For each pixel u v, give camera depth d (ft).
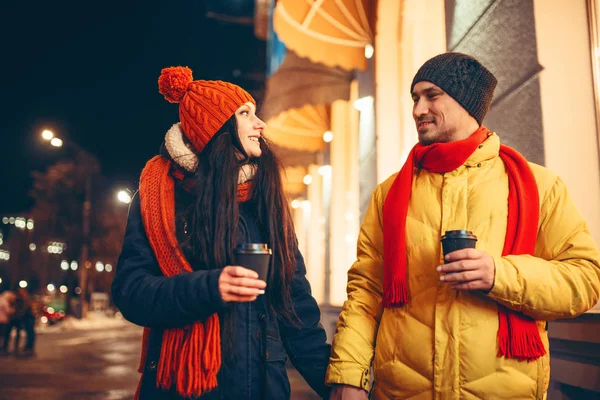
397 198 6.36
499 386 5.43
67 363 34.63
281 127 32.14
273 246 6.33
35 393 22.70
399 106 19.66
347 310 6.64
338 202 31.50
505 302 5.32
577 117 9.17
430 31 17.52
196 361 5.40
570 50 9.39
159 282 5.49
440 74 6.29
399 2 19.47
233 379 5.70
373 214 7.03
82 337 63.00
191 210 6.11
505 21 10.94
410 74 19.60
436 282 5.90
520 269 5.28
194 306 5.24
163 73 6.49
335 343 6.42
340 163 31.48
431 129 6.35
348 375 6.16
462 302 5.68
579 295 5.41
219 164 6.07
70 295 92.12
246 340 5.90
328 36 21.26
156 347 5.77
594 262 5.60
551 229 5.86
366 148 23.94
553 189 5.99
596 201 8.82
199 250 5.93
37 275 143.64
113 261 104.22
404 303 6.07
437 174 6.28
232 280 5.16
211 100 6.22
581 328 8.44
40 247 113.80
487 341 5.53
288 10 19.93
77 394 22.47
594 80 8.96
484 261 5.19
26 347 42.86
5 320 41.78
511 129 10.72
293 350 6.66
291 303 6.40
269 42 44.37
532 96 9.84
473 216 5.90
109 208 104.01
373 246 6.90
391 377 6.02
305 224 45.14
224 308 5.35
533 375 5.53
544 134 9.41
